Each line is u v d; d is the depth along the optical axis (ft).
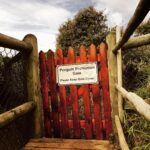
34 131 10.72
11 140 9.72
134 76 11.62
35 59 10.70
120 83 9.71
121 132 8.14
